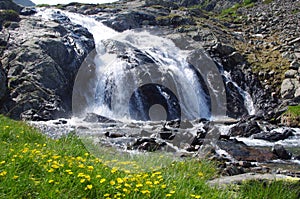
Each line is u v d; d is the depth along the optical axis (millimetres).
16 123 14430
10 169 6449
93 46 38656
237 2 75250
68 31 38562
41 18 40750
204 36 43500
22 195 5758
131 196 5770
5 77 27016
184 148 16469
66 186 5996
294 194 6992
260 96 37031
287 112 28438
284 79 37188
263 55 43031
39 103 27500
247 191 7020
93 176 6355
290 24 54156
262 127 25094
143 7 55062
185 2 83625
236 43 46844
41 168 6836
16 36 33906
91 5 54781
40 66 30312
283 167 14844
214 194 6367
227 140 19094
